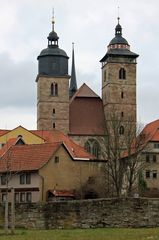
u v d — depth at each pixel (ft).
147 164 502.38
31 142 459.73
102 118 629.10
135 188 403.13
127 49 641.40
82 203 173.88
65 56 629.92
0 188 310.86
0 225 183.52
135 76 636.07
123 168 390.42
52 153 332.80
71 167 345.51
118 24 648.38
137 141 461.78
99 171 365.20
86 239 131.34
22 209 180.04
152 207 169.99
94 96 641.81
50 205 176.96
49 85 621.31
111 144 460.55
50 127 615.16
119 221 170.91
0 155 369.30
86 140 610.65
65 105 619.26
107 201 171.94
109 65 634.43
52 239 132.87
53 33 634.02
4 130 476.13
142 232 145.38
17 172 317.01
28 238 136.77
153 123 586.86
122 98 631.97
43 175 327.06
